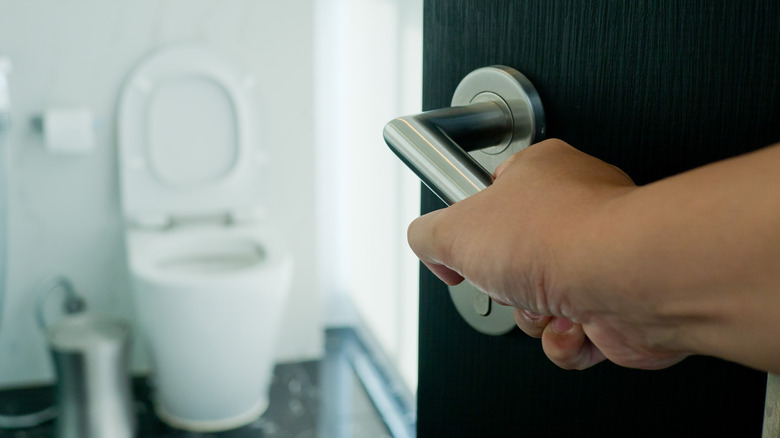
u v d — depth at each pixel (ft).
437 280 1.36
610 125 0.95
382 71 6.71
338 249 8.38
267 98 7.27
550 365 1.12
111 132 6.95
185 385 6.09
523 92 1.06
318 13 7.63
